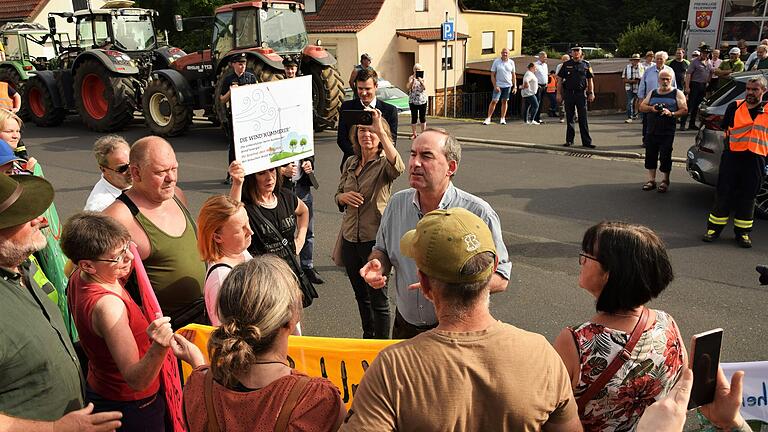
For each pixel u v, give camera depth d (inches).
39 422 81.7
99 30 645.3
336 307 216.2
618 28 1939.0
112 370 104.3
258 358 72.6
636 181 368.5
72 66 582.9
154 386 109.9
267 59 478.9
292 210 161.0
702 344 72.7
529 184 367.6
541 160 433.4
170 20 1168.2
